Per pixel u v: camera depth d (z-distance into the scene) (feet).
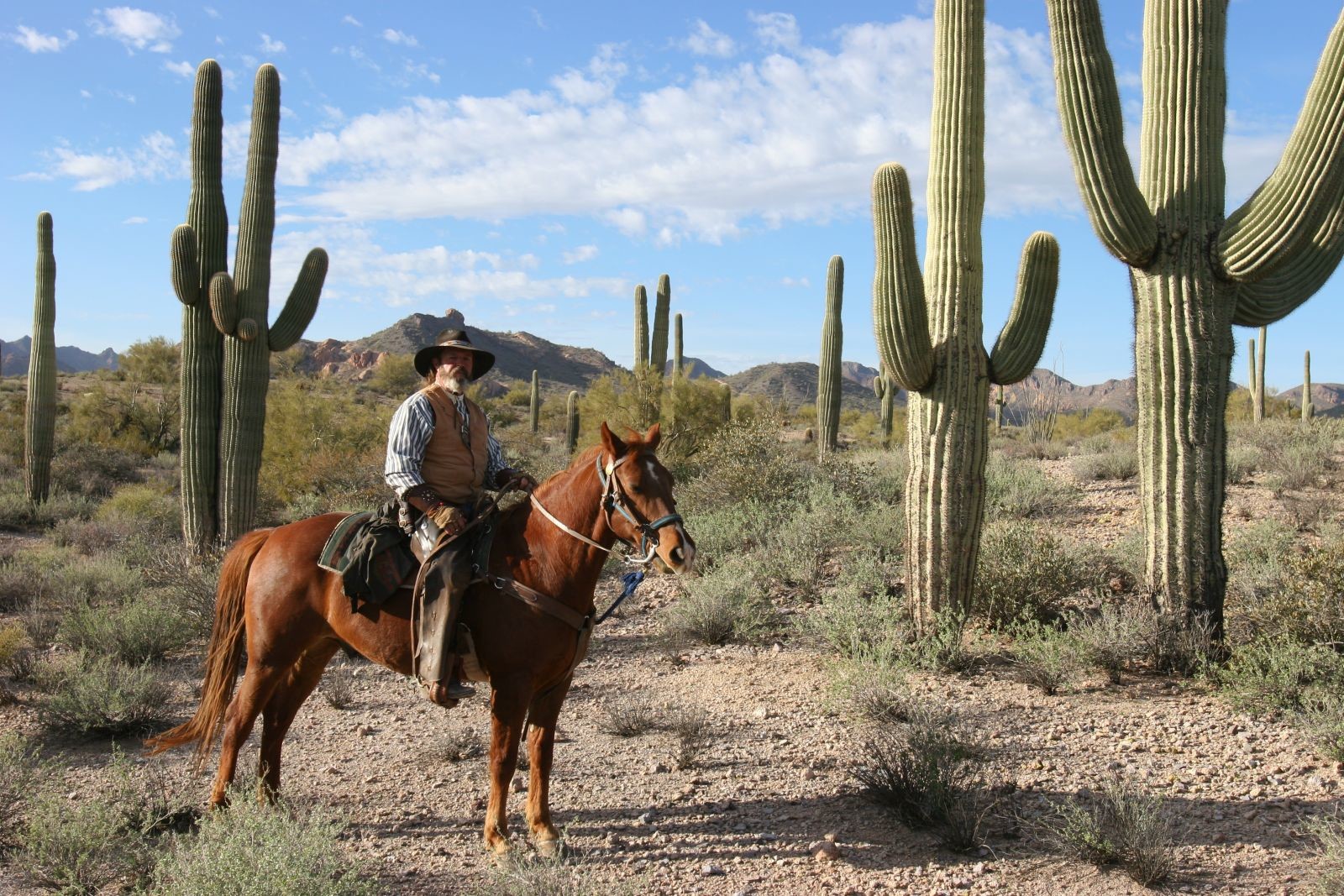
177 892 14.33
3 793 18.93
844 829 18.48
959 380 28.43
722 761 22.24
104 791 20.54
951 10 28.48
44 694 28.04
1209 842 17.34
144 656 31.60
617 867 17.06
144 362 164.76
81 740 24.79
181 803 18.98
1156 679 26.43
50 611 38.14
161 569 43.06
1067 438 104.32
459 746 22.89
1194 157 25.84
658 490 16.44
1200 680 25.84
